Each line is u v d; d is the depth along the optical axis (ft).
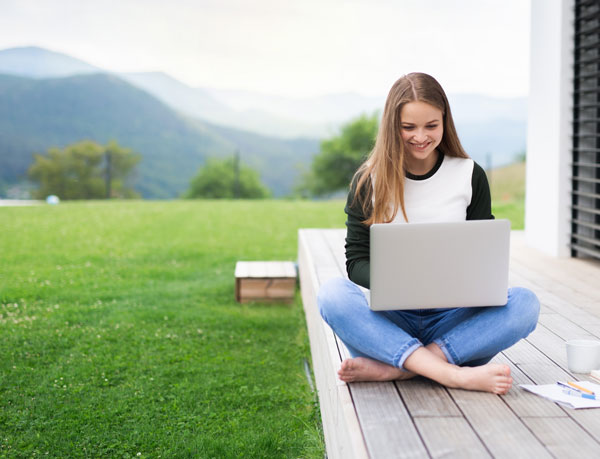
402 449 5.88
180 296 17.40
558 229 16.40
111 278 19.63
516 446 5.91
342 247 16.46
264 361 12.38
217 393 10.88
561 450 5.84
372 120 74.59
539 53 17.31
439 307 7.04
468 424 6.35
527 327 7.22
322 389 9.32
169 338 13.73
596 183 16.10
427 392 7.09
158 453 8.83
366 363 7.23
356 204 7.61
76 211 35.73
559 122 16.20
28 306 16.22
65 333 13.93
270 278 16.51
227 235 28.63
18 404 10.36
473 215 7.65
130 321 14.88
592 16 15.35
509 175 76.64
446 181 7.50
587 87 16.17
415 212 7.46
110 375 11.53
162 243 26.04
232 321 14.98
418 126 7.08
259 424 9.71
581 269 14.98
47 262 21.75
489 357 7.45
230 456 8.67
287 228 31.14
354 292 7.40
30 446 8.95
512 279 13.89
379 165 7.31
